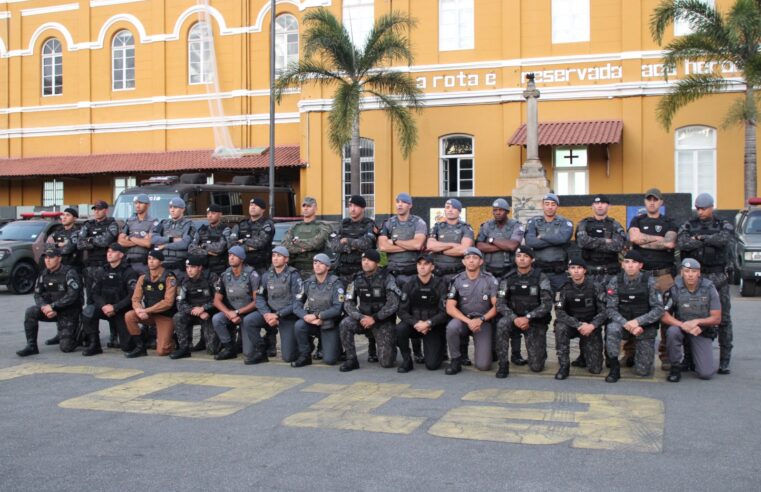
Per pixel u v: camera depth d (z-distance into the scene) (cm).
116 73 2997
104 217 1172
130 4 2956
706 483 513
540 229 945
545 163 2281
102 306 1051
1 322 1384
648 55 2208
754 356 963
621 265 922
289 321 977
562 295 857
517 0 2311
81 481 537
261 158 2662
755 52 1939
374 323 925
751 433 624
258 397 779
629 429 638
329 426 663
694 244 856
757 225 1673
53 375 911
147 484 529
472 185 2380
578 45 2273
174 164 2747
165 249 1114
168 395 795
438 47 2384
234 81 2855
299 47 2705
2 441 635
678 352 830
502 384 827
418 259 902
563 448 590
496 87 2336
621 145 2225
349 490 510
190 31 2898
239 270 1009
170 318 1037
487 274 903
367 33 2416
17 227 1944
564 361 858
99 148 3006
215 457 585
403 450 592
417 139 2288
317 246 1040
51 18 3069
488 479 526
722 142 2155
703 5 1956
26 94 3112
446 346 975
